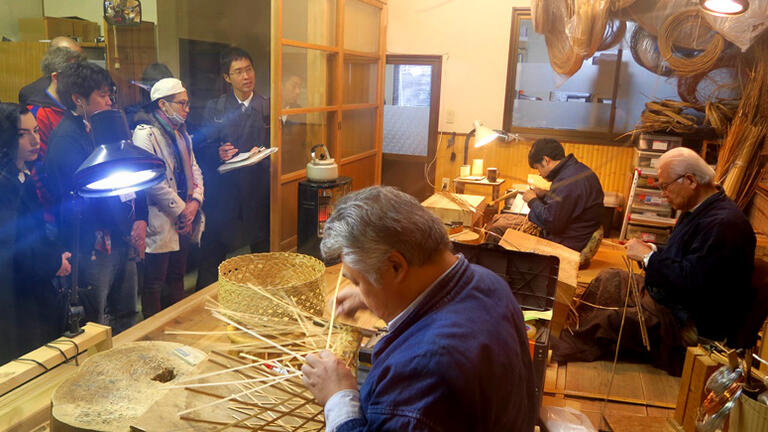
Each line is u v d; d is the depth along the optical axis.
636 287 2.77
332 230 1.06
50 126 2.27
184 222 3.00
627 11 3.47
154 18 3.27
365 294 1.11
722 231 2.43
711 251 2.44
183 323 2.37
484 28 5.43
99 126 2.42
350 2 4.63
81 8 2.84
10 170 2.11
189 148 3.05
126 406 1.56
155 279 2.96
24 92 2.30
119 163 1.68
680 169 2.56
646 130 4.12
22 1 2.59
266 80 3.99
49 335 2.31
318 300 1.99
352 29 4.74
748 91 3.50
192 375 1.58
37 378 1.88
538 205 3.46
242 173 3.65
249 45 3.90
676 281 2.51
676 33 3.33
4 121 2.05
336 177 3.97
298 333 1.77
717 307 2.48
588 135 4.82
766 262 2.51
